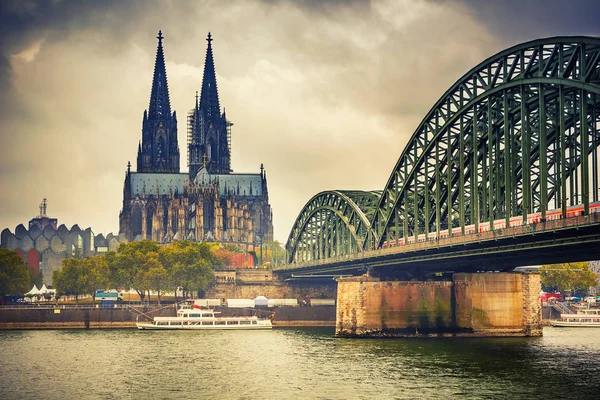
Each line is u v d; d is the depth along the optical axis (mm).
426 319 176500
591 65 112750
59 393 120875
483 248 139250
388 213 185375
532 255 139875
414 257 163500
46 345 184500
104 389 123312
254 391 119250
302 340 191375
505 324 177000
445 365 136000
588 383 119375
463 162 149500
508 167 133125
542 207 119438
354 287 177875
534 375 126000
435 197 165625
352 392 115812
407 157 172000
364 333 177250
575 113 125438
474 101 145000
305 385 122312
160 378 132625
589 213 117375
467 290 176500
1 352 169750
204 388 122750
